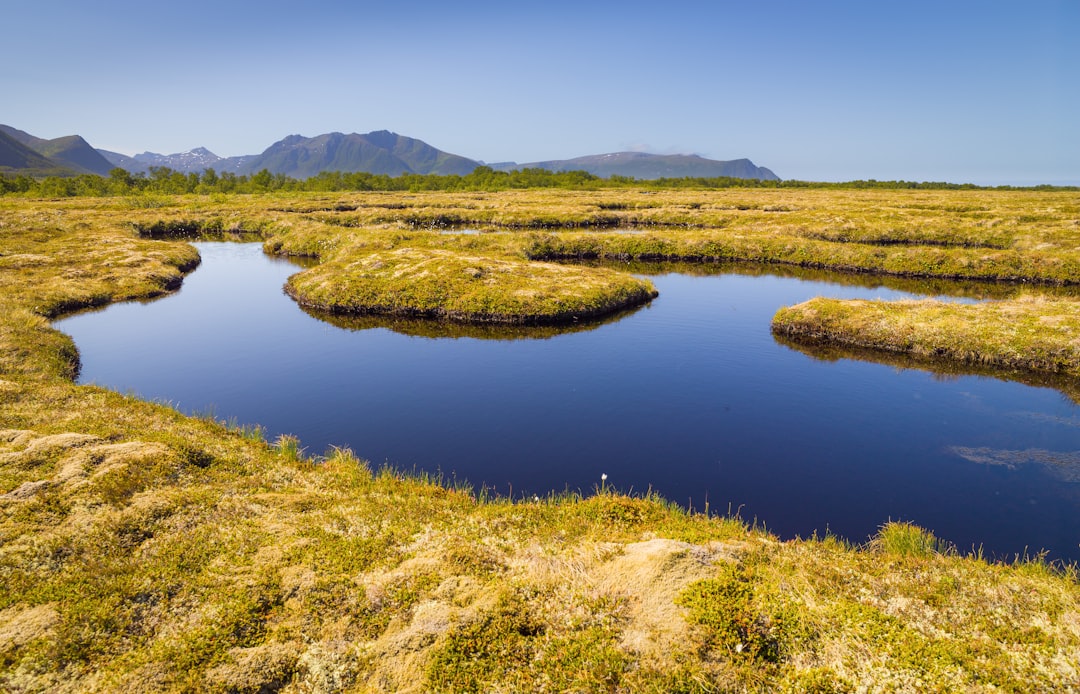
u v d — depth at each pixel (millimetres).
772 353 31750
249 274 57062
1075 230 61312
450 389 26688
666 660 9094
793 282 52906
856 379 27469
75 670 8844
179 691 8547
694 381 27406
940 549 13953
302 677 9047
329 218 96500
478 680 8930
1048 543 14508
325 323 38844
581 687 8734
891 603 10430
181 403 25000
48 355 27625
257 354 32156
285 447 18969
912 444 20562
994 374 27828
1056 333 29047
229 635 9727
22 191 157500
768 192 166000
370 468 19047
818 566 11773
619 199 130500
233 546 12328
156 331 36750
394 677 9062
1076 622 9562
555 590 10773
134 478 14445
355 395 26047
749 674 8820
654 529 13836
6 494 13242
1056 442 20453
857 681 8625
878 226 68750
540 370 29203
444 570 11469
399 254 52125
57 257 53688
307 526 13430
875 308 35469
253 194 161625
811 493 17328
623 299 42906
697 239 67812
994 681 8422
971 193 160500
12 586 10492
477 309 39219
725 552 11961
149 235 87812
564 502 16000
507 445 20953
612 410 24062
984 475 18219
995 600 10469
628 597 10438
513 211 102438
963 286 49125
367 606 10500
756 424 22516
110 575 11039
